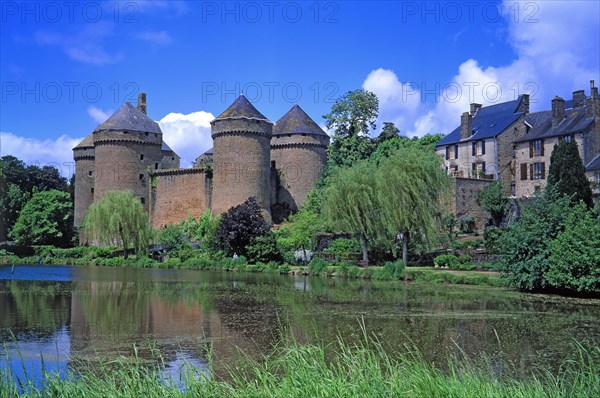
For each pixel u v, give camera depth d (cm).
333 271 4359
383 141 8031
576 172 4122
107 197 6431
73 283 3712
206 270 5353
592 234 2684
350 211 4519
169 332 1873
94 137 8212
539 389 937
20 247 7312
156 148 8412
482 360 1452
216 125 7444
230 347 1634
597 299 2677
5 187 8400
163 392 925
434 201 4319
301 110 8294
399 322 2031
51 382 959
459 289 3173
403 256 4409
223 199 7362
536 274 2894
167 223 8106
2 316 2209
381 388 881
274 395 900
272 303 2600
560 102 5591
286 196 7994
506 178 6009
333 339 1734
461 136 6431
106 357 1514
